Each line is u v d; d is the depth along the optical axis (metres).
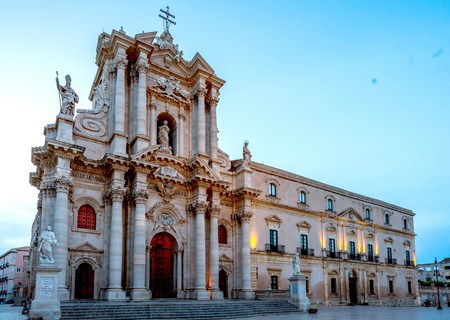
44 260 22.67
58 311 21.81
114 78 34.12
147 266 31.66
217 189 35.62
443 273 112.00
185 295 33.09
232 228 38.28
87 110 32.47
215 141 38.09
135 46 34.78
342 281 47.66
